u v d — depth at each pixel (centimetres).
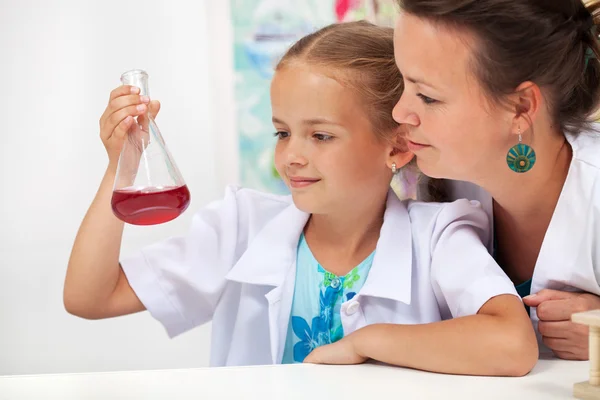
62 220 226
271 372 87
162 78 229
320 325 116
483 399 74
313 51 110
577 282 104
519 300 96
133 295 125
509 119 98
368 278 111
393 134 113
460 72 94
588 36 106
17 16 222
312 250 121
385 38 116
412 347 88
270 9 233
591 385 72
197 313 127
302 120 108
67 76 225
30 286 225
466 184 126
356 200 113
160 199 93
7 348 224
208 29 231
